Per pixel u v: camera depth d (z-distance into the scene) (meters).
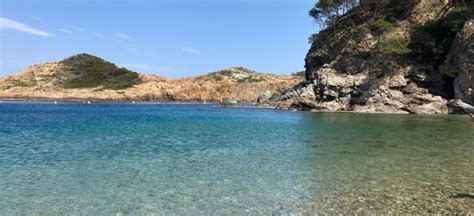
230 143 30.03
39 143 30.39
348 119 53.81
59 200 14.85
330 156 23.92
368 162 21.92
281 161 22.36
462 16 77.00
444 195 15.17
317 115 63.44
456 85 69.75
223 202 14.51
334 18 111.38
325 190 16.03
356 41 90.25
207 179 18.06
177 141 31.36
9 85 193.38
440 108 67.88
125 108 101.25
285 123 48.22
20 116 66.44
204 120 54.94
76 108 101.31
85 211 13.59
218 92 180.12
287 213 13.26
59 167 20.86
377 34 88.06
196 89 177.88
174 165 21.34
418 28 84.50
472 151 25.48
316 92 84.94
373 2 99.69
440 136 33.69
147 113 75.50
